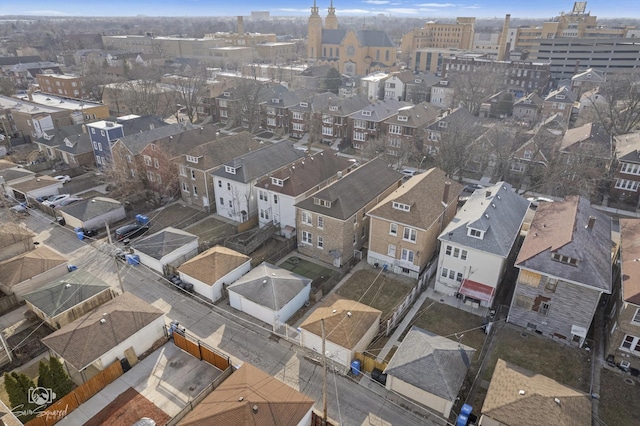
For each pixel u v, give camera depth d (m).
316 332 33.28
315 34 186.75
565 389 27.73
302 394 28.55
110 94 110.25
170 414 28.86
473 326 37.47
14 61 157.88
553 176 60.88
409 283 43.47
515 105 107.12
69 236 52.22
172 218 56.94
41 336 35.97
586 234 36.53
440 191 48.09
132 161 62.69
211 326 37.41
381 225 44.03
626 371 32.59
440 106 121.88
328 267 46.44
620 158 60.28
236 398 26.28
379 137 82.50
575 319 34.25
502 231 39.66
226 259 42.62
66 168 73.19
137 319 33.84
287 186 50.34
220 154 60.00
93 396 30.23
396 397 30.30
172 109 109.06
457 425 27.66
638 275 31.89
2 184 61.56
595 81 119.69
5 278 39.97
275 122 100.25
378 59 172.62
